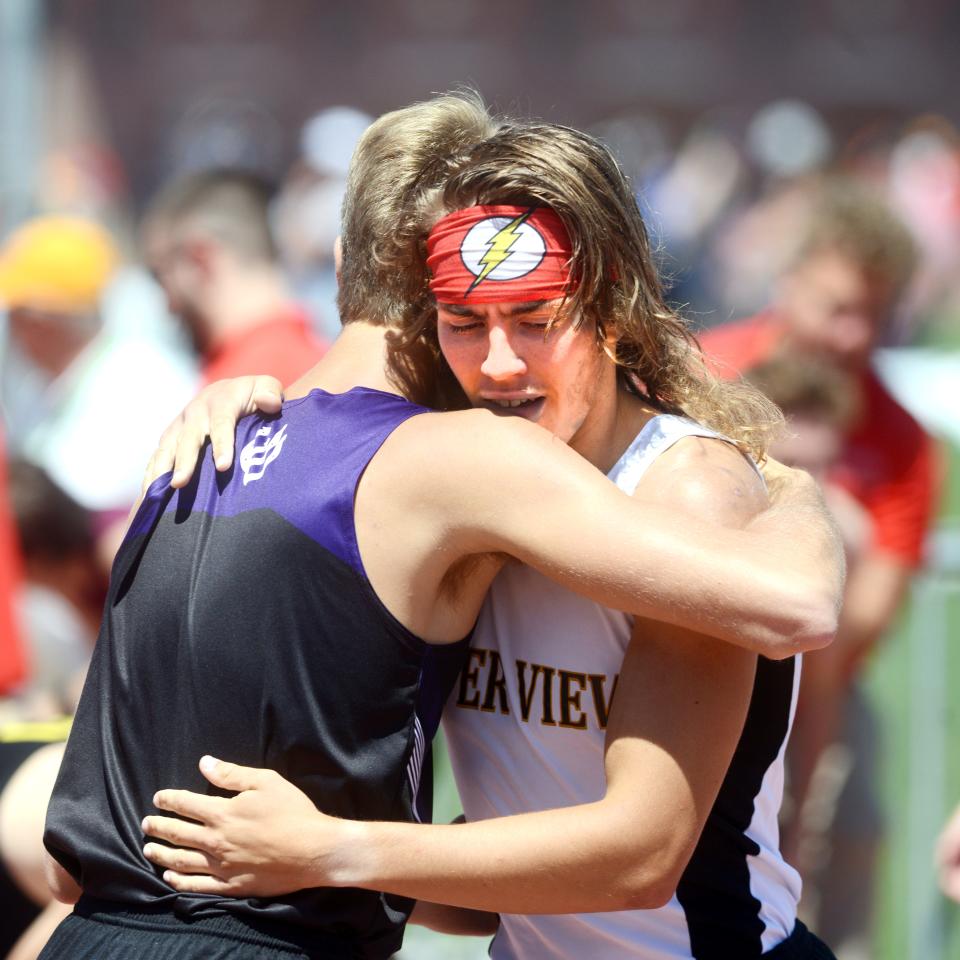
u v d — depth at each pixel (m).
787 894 7.39
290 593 6.38
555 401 6.59
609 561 6.15
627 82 77.12
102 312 18.52
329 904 6.36
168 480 6.96
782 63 76.88
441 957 13.43
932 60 76.56
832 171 47.56
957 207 45.75
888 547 14.23
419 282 7.00
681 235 42.41
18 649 12.35
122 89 73.75
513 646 7.04
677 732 6.36
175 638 6.54
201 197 15.73
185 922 6.30
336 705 6.34
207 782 6.39
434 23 76.56
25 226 28.86
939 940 13.88
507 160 6.45
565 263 6.42
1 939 8.48
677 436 6.86
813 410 13.24
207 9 74.69
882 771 14.07
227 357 15.50
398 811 6.52
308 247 36.62
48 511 13.06
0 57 28.80
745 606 6.05
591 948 7.14
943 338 19.42
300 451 6.64
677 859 6.35
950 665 14.20
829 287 14.30
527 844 6.25
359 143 7.33
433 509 6.37
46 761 8.75
